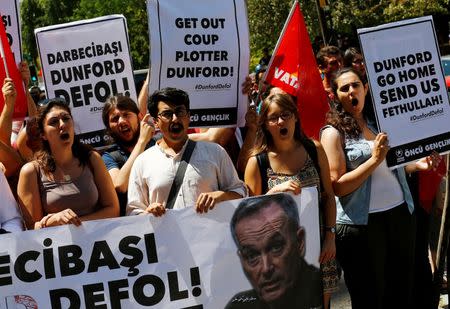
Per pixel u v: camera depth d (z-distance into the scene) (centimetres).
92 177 424
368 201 470
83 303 402
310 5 2045
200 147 427
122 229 402
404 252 485
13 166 480
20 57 572
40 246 396
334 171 464
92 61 557
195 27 529
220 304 414
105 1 3491
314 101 565
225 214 411
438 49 491
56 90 556
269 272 417
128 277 405
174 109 415
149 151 431
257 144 456
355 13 2020
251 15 2150
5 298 396
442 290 622
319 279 424
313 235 421
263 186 455
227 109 541
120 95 521
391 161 472
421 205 549
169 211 406
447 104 493
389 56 475
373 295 479
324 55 693
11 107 502
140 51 3067
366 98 489
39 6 3938
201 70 533
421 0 1931
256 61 2189
